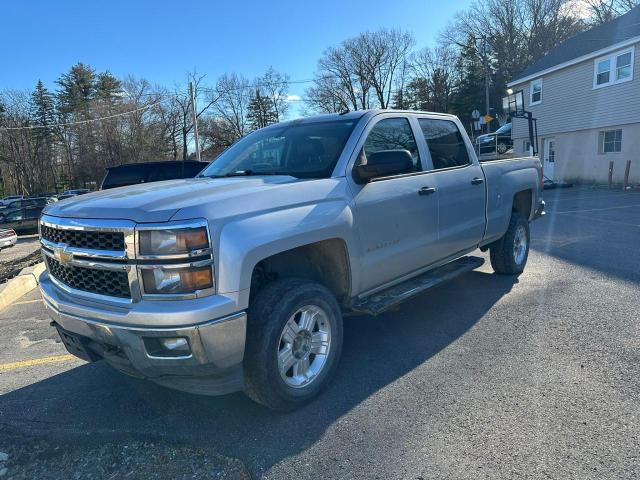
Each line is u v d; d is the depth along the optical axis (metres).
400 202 4.11
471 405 3.29
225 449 2.96
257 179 3.61
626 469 2.57
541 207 6.83
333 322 3.52
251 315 3.09
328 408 3.36
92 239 2.95
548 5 52.50
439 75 61.66
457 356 4.08
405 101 64.50
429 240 4.51
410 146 4.55
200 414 3.38
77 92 66.56
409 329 4.76
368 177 3.68
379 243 3.92
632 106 19.03
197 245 2.70
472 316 5.01
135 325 2.74
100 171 52.62
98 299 2.95
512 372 3.72
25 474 2.83
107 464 2.88
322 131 4.17
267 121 64.75
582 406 3.20
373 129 4.14
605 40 20.48
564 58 22.48
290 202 3.23
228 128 63.91
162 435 3.15
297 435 3.07
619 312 4.86
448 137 5.13
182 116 57.44
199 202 2.84
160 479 2.71
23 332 5.57
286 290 3.21
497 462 2.69
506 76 53.00
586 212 12.50
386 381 3.71
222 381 2.95
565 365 3.79
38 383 4.07
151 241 2.70
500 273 6.43
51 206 3.47
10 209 21.27
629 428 2.93
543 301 5.35
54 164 65.06
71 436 3.20
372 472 2.68
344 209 3.57
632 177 19.36
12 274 8.79
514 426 3.01
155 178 11.18
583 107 21.56
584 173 21.92
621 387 3.41
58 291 3.32
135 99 54.53
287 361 3.25
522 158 6.47
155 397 3.68
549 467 2.62
